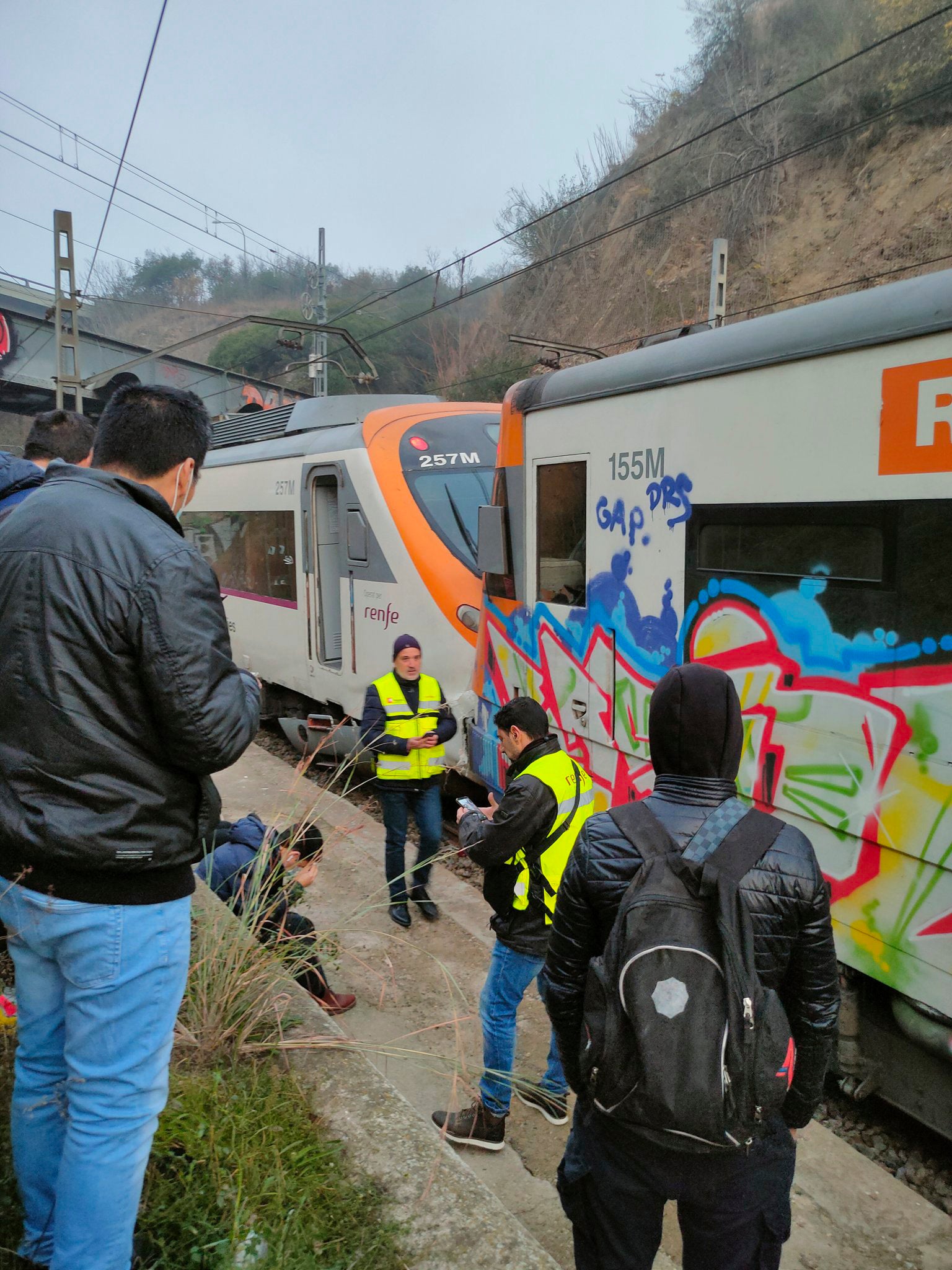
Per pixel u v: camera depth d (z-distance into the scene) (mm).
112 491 1786
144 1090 1774
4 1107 2301
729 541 3553
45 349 30734
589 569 4387
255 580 9664
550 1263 2109
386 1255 2088
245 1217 2070
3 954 3260
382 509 6996
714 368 3557
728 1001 1610
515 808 3037
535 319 31141
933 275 2881
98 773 1656
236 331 45125
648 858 1763
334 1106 2641
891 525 2926
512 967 3139
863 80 20656
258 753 8539
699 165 24891
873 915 3047
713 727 1823
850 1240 2842
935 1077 3061
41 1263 1923
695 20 26891
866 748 3029
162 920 1761
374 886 5520
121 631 1641
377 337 40625
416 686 5004
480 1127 3271
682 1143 1644
